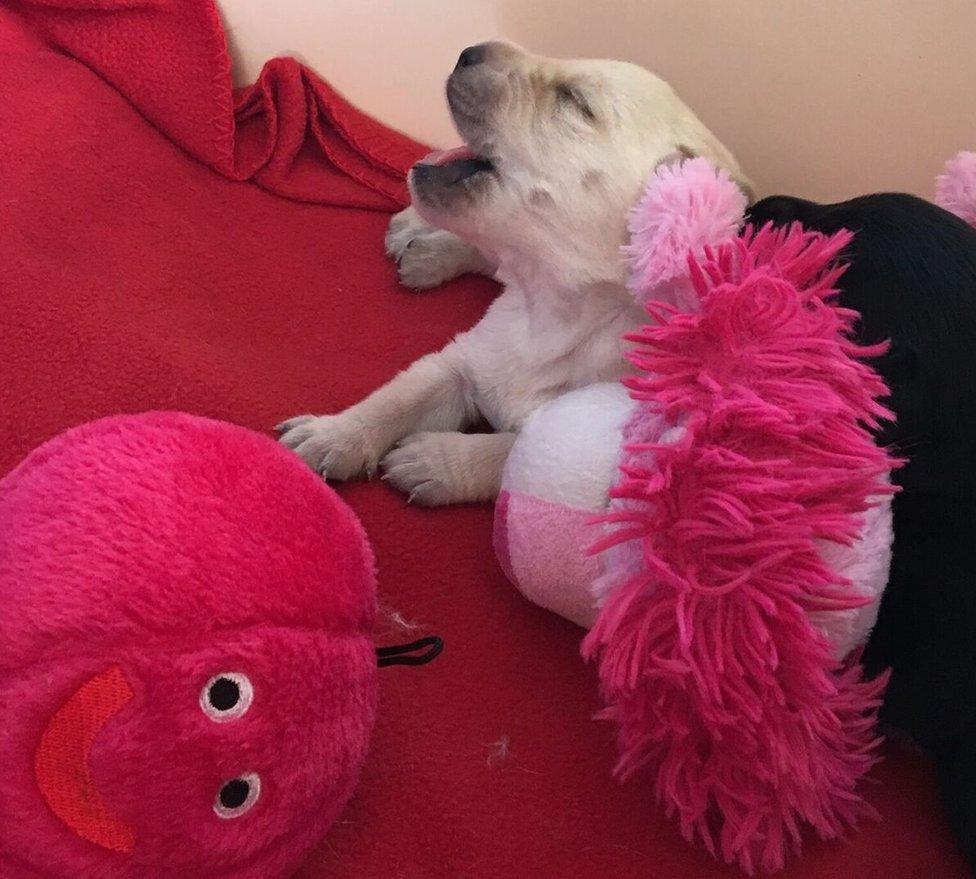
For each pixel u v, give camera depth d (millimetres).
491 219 1082
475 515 1083
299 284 1318
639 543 713
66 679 537
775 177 1375
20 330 1075
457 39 1410
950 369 820
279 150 1444
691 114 1118
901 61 1215
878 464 713
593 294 1090
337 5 1430
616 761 883
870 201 950
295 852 640
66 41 1398
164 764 545
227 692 572
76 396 1041
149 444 639
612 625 686
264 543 623
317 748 623
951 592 832
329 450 1048
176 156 1401
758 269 777
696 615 681
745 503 678
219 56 1366
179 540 589
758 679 677
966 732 831
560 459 835
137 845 549
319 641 630
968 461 816
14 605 561
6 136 1247
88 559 570
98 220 1268
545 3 1331
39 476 628
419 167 1111
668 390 735
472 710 914
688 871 815
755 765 725
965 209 1026
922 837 858
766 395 717
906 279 858
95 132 1318
